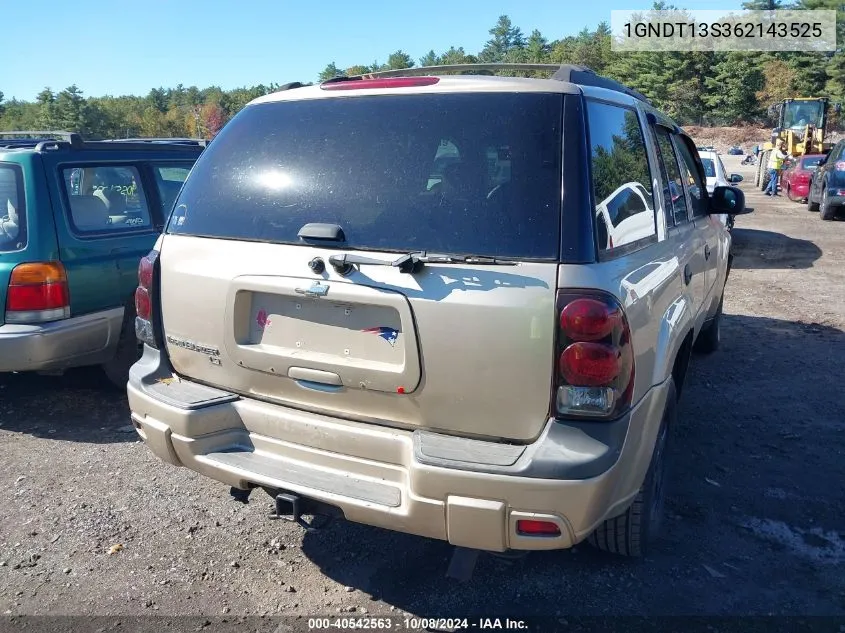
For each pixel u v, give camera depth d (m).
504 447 2.68
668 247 3.62
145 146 5.95
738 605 3.23
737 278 10.78
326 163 3.08
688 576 3.44
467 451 2.66
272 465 3.03
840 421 5.25
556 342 2.58
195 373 3.33
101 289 5.22
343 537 3.78
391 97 3.10
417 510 2.67
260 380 3.10
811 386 5.98
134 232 5.56
